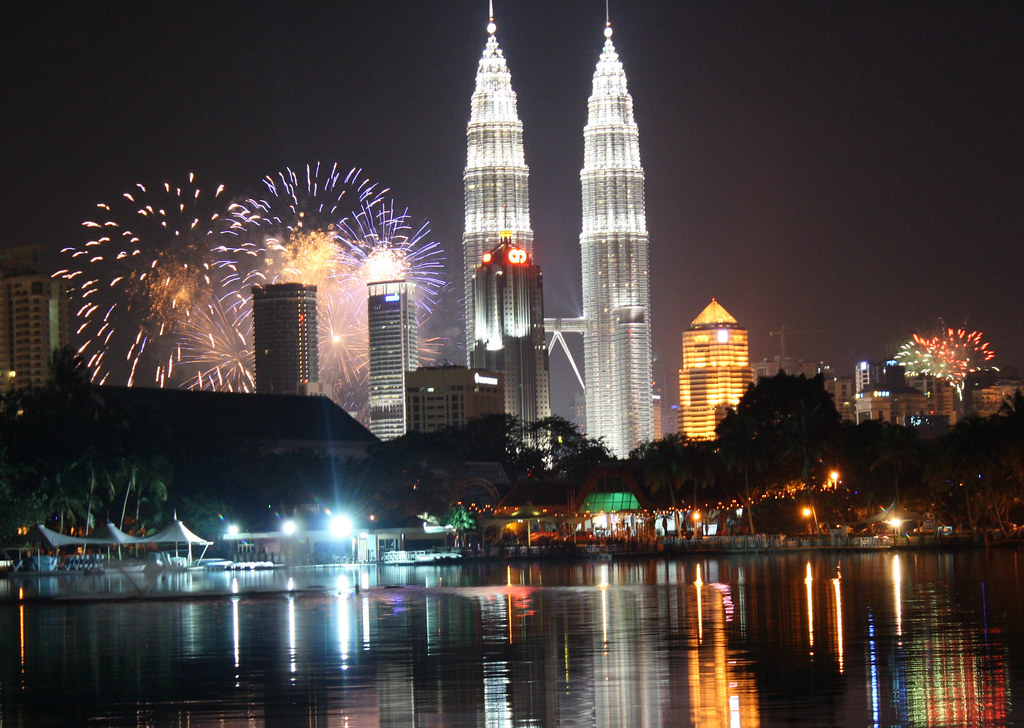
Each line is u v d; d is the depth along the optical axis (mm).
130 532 182625
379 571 160125
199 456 191375
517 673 60656
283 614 92125
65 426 178625
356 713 51812
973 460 189875
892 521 197875
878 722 48031
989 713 49125
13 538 174125
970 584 108000
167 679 60844
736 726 47906
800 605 90000
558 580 130125
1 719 51906
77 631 82875
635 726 48312
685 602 95125
